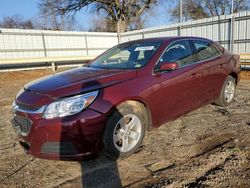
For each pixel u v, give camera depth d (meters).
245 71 11.55
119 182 2.79
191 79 4.16
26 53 16.95
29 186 2.79
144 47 4.18
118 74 3.47
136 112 3.38
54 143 2.88
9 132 4.51
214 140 3.73
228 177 2.71
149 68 3.66
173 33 16.23
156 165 3.11
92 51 20.22
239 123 4.38
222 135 3.89
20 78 13.79
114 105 3.09
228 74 5.16
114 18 28.72
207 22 13.95
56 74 3.91
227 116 4.80
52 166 3.21
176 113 4.00
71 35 18.92
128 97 3.23
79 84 3.16
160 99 3.65
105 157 3.37
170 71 3.84
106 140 3.09
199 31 14.52
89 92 3.03
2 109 6.39
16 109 3.20
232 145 3.50
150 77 3.58
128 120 3.34
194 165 3.03
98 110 2.97
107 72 3.64
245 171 2.82
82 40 19.56
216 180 2.67
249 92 7.01
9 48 16.16
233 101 5.88
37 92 3.17
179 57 4.16
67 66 18.55
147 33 18.14
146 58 3.85
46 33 17.73
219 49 5.15
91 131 2.93
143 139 3.55
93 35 20.05
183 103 4.09
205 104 4.71
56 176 2.97
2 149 3.77
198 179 2.73
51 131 2.86
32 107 2.99
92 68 4.10
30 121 2.96
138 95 3.33
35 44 17.30
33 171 3.11
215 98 4.98
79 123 2.86
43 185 2.80
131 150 3.35
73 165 3.21
